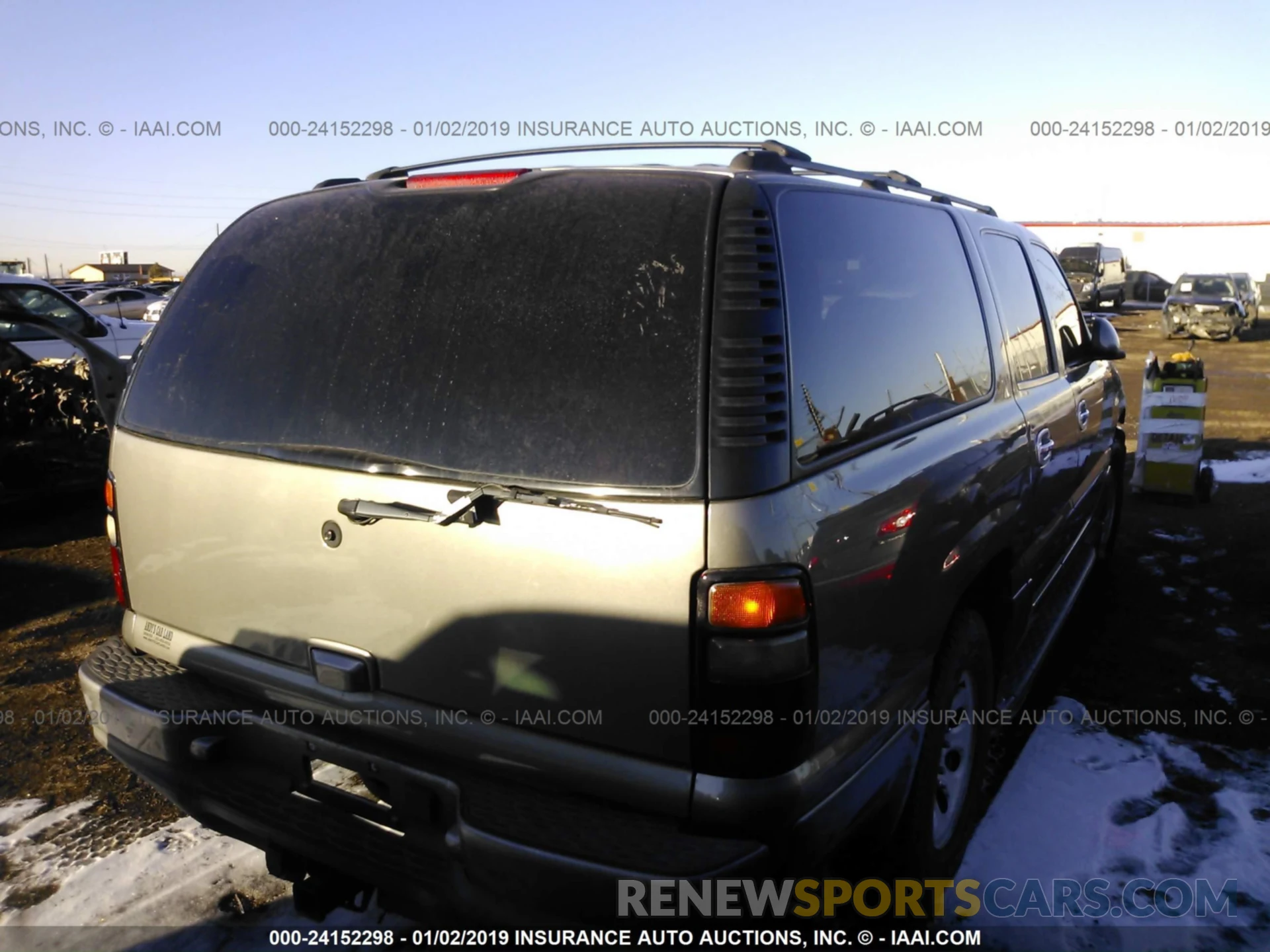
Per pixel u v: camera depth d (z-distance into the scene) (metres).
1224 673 4.28
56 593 5.36
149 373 2.62
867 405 2.19
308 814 2.20
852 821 2.02
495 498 1.91
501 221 2.16
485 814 1.89
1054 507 3.60
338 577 2.15
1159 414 7.36
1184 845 3.02
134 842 3.04
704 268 1.89
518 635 1.93
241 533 2.31
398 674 2.11
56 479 6.95
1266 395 13.30
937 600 2.39
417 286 2.19
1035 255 3.90
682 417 1.81
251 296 2.48
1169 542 6.28
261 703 2.36
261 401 2.32
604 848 1.79
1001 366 3.09
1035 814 3.17
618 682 1.84
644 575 1.79
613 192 2.07
